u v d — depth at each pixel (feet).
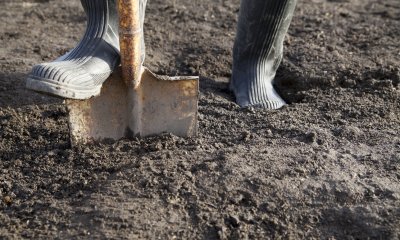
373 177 5.86
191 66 7.47
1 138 6.38
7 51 7.58
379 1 9.05
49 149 6.23
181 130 6.27
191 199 5.70
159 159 5.98
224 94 7.07
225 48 7.76
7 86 6.97
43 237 5.56
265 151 6.03
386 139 6.23
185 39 7.94
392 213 5.65
